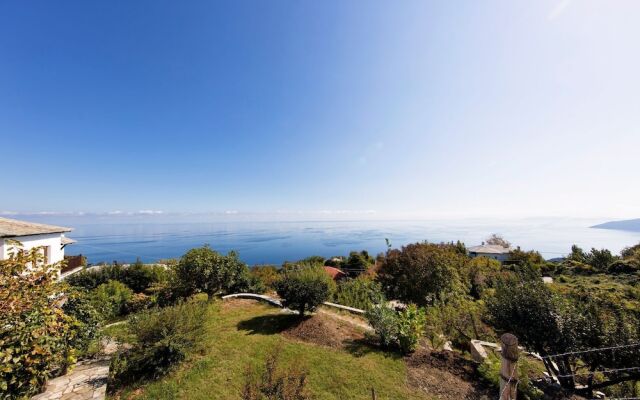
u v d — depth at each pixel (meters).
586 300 5.75
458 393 5.12
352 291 12.61
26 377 3.15
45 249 13.61
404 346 6.79
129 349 6.60
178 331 6.15
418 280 12.24
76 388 5.38
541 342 5.40
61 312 3.59
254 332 8.08
